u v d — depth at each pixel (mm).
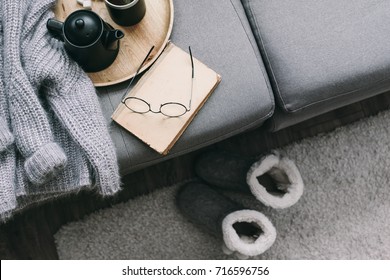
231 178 1213
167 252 1237
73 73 862
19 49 843
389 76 995
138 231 1236
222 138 997
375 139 1294
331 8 990
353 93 1015
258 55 982
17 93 814
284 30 984
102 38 832
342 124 1306
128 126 909
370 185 1278
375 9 996
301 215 1259
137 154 930
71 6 931
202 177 1246
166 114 913
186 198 1222
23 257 1220
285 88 975
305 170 1272
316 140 1288
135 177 1253
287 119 1034
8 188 805
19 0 861
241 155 1271
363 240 1259
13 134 825
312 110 1026
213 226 1189
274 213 1257
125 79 913
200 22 966
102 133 855
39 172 792
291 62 972
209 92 931
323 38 978
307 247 1251
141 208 1240
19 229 1229
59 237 1217
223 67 955
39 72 826
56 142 851
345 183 1276
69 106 845
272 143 1289
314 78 966
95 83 910
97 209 1234
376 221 1267
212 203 1203
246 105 956
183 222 1244
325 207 1266
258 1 1006
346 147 1287
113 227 1231
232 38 967
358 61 973
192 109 919
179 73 929
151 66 934
